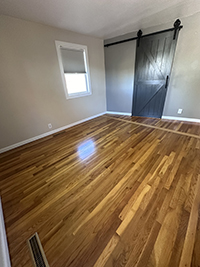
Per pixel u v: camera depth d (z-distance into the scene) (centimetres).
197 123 308
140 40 308
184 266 83
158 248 92
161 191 137
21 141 257
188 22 247
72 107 338
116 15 225
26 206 130
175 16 242
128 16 233
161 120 348
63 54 285
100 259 89
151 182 149
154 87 339
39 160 206
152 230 103
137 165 179
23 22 213
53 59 268
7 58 210
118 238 99
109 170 173
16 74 225
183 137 247
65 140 270
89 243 98
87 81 357
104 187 147
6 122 231
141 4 196
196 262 84
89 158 203
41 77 259
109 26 270
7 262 84
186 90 301
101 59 377
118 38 337
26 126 259
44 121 287
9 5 169
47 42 250
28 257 92
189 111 315
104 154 210
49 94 281
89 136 282
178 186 141
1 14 189
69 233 105
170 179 151
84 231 106
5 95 220
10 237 105
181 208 118
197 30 246
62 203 131
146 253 90
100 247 95
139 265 85
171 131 276
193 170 163
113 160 193
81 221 113
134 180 154
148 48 307
